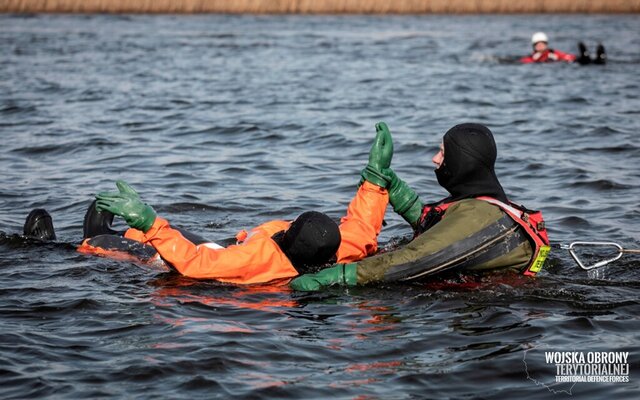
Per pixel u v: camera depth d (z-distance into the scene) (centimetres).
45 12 7175
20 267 1109
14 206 1464
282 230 1104
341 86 3097
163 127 2253
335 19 6762
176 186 1619
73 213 1428
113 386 774
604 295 1020
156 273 1092
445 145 1073
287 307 979
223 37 5147
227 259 1045
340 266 1047
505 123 2334
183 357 832
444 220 1056
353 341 880
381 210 1142
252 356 840
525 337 890
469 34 5459
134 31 5544
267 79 3288
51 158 1873
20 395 757
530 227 1066
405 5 7362
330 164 1817
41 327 909
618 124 2270
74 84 3091
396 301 998
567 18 6919
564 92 2947
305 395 761
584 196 1546
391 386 780
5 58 3953
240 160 1859
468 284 1050
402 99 2778
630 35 5353
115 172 1736
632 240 1266
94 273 1088
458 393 769
